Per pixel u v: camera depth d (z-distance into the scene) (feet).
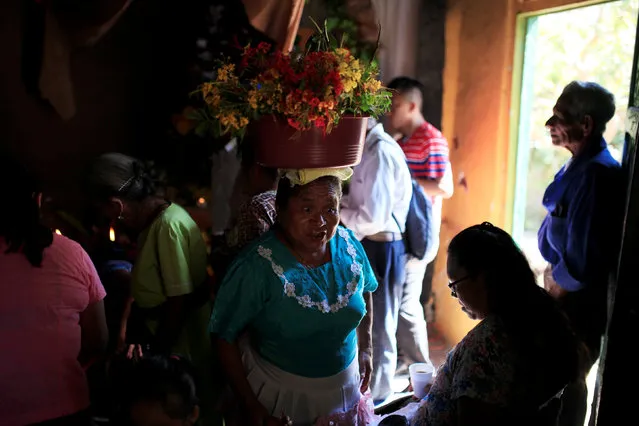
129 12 14.47
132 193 7.77
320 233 6.48
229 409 7.91
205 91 7.05
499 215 11.90
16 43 13.17
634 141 7.24
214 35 14.35
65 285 6.15
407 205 10.71
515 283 5.91
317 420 6.79
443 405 6.29
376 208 10.06
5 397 5.80
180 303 7.82
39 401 5.95
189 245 7.98
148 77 14.96
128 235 10.47
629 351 6.74
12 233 5.82
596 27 12.53
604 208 7.98
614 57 12.60
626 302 6.74
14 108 13.57
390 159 10.21
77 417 6.29
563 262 8.41
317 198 6.43
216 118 7.16
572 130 8.52
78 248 6.44
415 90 12.26
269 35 10.63
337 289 6.76
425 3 13.21
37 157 14.08
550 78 12.91
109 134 14.89
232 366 6.68
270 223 7.73
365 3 12.91
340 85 6.51
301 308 6.51
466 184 12.77
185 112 14.43
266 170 8.01
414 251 11.00
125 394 5.74
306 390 6.76
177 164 14.61
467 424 5.73
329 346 6.81
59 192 14.38
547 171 13.84
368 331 7.93
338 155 6.77
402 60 13.28
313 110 6.39
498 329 5.76
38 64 12.95
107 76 14.64
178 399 5.63
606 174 8.04
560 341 5.76
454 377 6.00
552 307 5.98
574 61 12.79
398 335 11.93
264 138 6.93
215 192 13.74
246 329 7.15
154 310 8.14
